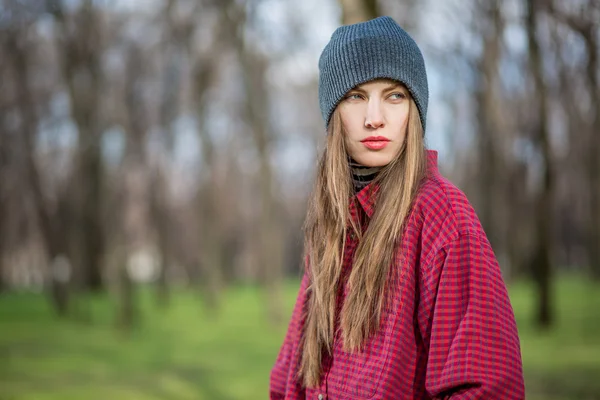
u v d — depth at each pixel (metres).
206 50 14.19
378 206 1.22
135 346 11.19
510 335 1.08
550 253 11.28
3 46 14.12
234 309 17.62
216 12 13.59
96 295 19.86
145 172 16.36
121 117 15.12
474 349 1.06
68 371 8.73
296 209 22.03
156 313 16.50
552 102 11.05
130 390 7.38
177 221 19.81
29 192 16.31
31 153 15.67
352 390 1.18
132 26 14.60
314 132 17.08
